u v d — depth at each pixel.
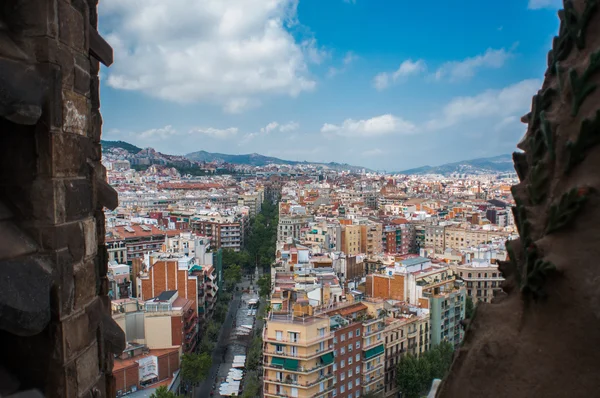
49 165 6.47
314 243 132.50
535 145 5.14
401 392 76.81
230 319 120.12
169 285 99.56
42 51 6.42
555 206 4.54
